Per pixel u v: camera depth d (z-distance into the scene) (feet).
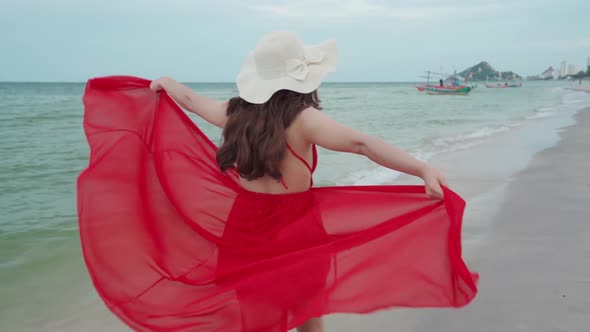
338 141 6.61
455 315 10.28
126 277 7.82
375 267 7.07
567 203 18.49
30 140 41.63
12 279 13.01
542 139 38.09
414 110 87.76
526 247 13.96
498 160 28.40
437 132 47.32
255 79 6.92
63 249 15.46
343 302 6.98
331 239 7.59
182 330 7.40
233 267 7.57
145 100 8.99
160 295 7.66
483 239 14.70
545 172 24.41
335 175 24.94
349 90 261.24
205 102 8.27
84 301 11.84
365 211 7.79
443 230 7.15
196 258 7.79
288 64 6.85
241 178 7.61
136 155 8.63
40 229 17.47
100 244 7.95
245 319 7.13
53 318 10.93
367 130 50.39
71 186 24.95
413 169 6.54
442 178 6.56
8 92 196.03
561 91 222.89
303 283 7.04
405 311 10.57
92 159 8.43
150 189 8.41
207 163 8.19
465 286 6.83
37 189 24.08
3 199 21.91
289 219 7.35
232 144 7.14
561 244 14.15
